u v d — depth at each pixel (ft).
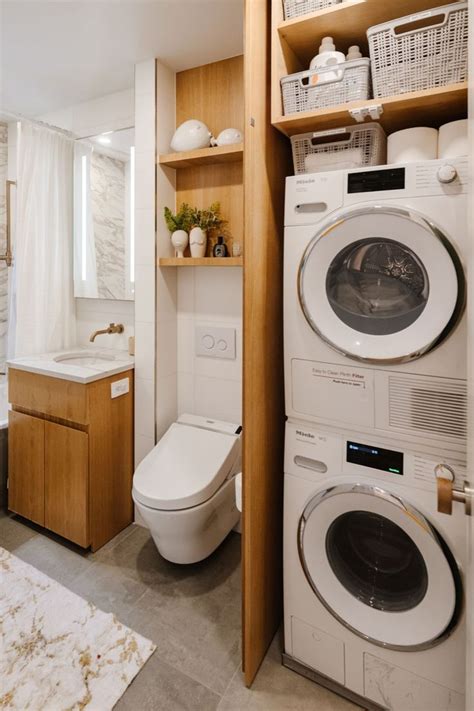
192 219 6.55
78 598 5.49
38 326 7.85
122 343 8.03
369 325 3.72
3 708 4.06
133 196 7.38
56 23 5.47
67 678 4.36
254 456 4.13
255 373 4.07
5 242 9.16
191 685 4.33
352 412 3.80
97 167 7.82
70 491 6.39
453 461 3.39
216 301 6.93
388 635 3.75
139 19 5.39
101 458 6.47
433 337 3.31
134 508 7.29
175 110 6.81
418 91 3.46
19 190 7.41
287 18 4.02
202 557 6.03
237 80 6.31
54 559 6.29
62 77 6.91
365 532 4.13
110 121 7.55
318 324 3.84
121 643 4.80
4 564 6.14
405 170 3.34
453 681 3.51
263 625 4.60
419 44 3.44
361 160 3.96
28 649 4.69
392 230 3.41
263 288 4.18
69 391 6.24
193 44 5.98
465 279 3.18
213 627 5.08
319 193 3.75
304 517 4.08
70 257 8.36
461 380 3.29
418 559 3.75
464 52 3.30
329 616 4.12
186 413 7.41
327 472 3.98
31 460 6.86
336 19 3.84
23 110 8.24
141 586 5.76
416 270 3.50
